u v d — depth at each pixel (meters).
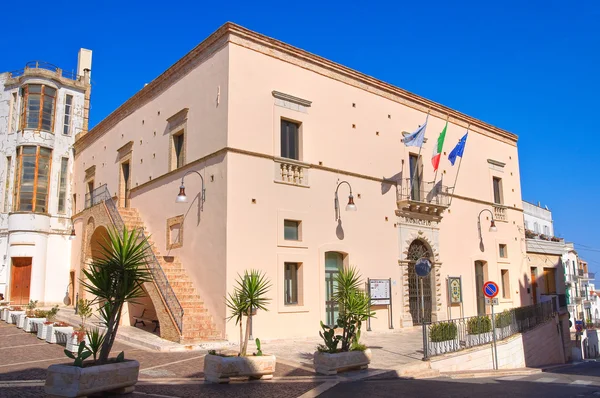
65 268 29.91
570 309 41.78
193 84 19.02
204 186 17.44
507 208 28.08
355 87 20.86
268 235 16.92
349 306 12.23
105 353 8.60
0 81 31.11
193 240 17.70
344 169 19.69
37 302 28.22
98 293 8.70
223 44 17.38
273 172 17.44
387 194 21.22
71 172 31.08
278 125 17.92
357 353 11.94
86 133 29.27
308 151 18.61
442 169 24.36
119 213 20.27
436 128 24.50
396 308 20.55
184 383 10.12
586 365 25.67
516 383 12.27
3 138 30.34
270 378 10.84
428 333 14.95
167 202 19.75
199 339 15.08
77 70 34.03
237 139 16.64
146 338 15.70
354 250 19.45
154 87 21.98
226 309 15.54
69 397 7.77
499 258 26.61
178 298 16.41
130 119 24.06
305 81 19.03
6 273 28.52
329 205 18.92
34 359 12.79
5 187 29.77
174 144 20.17
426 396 9.53
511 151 29.58
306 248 17.91
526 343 21.06
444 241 23.52
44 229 29.23
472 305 24.11
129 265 8.80
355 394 9.50
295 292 17.72
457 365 14.98
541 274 30.11
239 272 15.97
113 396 8.55
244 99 17.08
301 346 15.66
